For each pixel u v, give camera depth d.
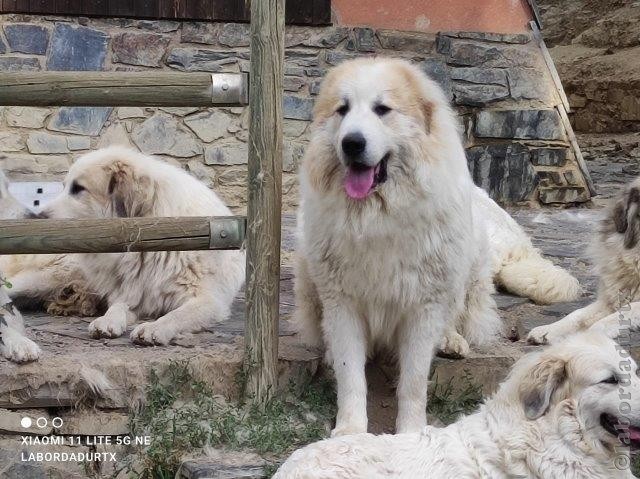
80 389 4.21
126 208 4.84
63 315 4.99
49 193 7.00
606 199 8.55
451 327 4.46
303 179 4.21
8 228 4.15
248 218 4.28
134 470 4.12
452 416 4.29
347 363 4.14
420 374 4.15
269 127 4.24
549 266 5.39
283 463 3.76
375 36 7.66
